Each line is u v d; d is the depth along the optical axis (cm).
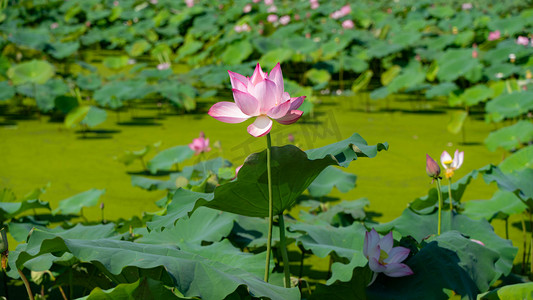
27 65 653
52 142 542
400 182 417
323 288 177
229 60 818
